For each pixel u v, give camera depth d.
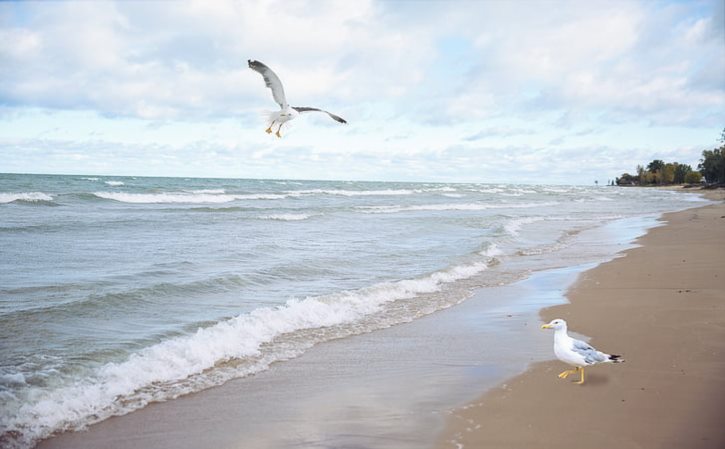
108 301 11.33
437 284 14.98
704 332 9.33
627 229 30.20
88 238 20.66
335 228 27.34
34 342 8.73
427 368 8.30
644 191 134.12
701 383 7.13
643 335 9.37
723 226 29.12
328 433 6.09
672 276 14.77
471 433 5.96
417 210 43.78
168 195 45.69
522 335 10.08
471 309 12.28
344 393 7.32
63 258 16.28
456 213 40.78
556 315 11.36
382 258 18.41
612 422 6.10
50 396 6.84
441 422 6.29
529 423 6.16
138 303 11.41
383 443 5.80
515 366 8.25
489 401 6.87
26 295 11.60
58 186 52.69
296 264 16.36
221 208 36.03
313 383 7.71
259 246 19.95
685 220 34.59
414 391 7.33
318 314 11.32
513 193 93.19
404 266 17.08
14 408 6.47
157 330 9.70
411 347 9.45
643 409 6.41
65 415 6.46
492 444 5.68
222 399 7.12
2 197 35.66
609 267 16.97
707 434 5.75
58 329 9.45
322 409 6.78
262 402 7.03
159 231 23.55
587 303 12.23
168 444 5.88
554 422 6.16
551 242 24.67
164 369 7.98
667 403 6.56
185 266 15.57
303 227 27.36
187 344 8.86
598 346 8.91
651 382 7.23
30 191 45.25
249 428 6.27
